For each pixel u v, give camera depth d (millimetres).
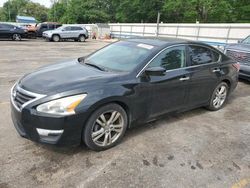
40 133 2924
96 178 2811
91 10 57969
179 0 41625
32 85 3125
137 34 31531
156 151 3439
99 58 4188
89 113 3043
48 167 2951
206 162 3260
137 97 3504
